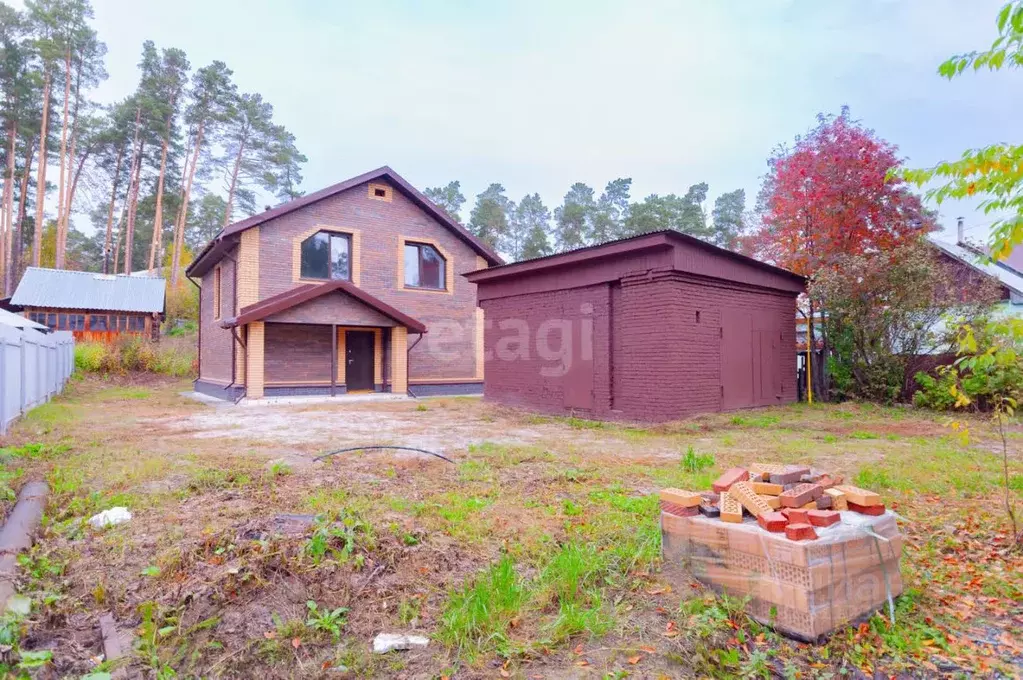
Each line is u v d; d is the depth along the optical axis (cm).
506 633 260
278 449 704
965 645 262
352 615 276
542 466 607
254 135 3659
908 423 969
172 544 348
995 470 581
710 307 1037
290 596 287
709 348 1028
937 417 1035
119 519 404
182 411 1215
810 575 254
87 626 271
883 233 1495
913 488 516
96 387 1800
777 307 1226
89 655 250
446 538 369
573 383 1125
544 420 1059
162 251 4256
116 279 2697
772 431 882
